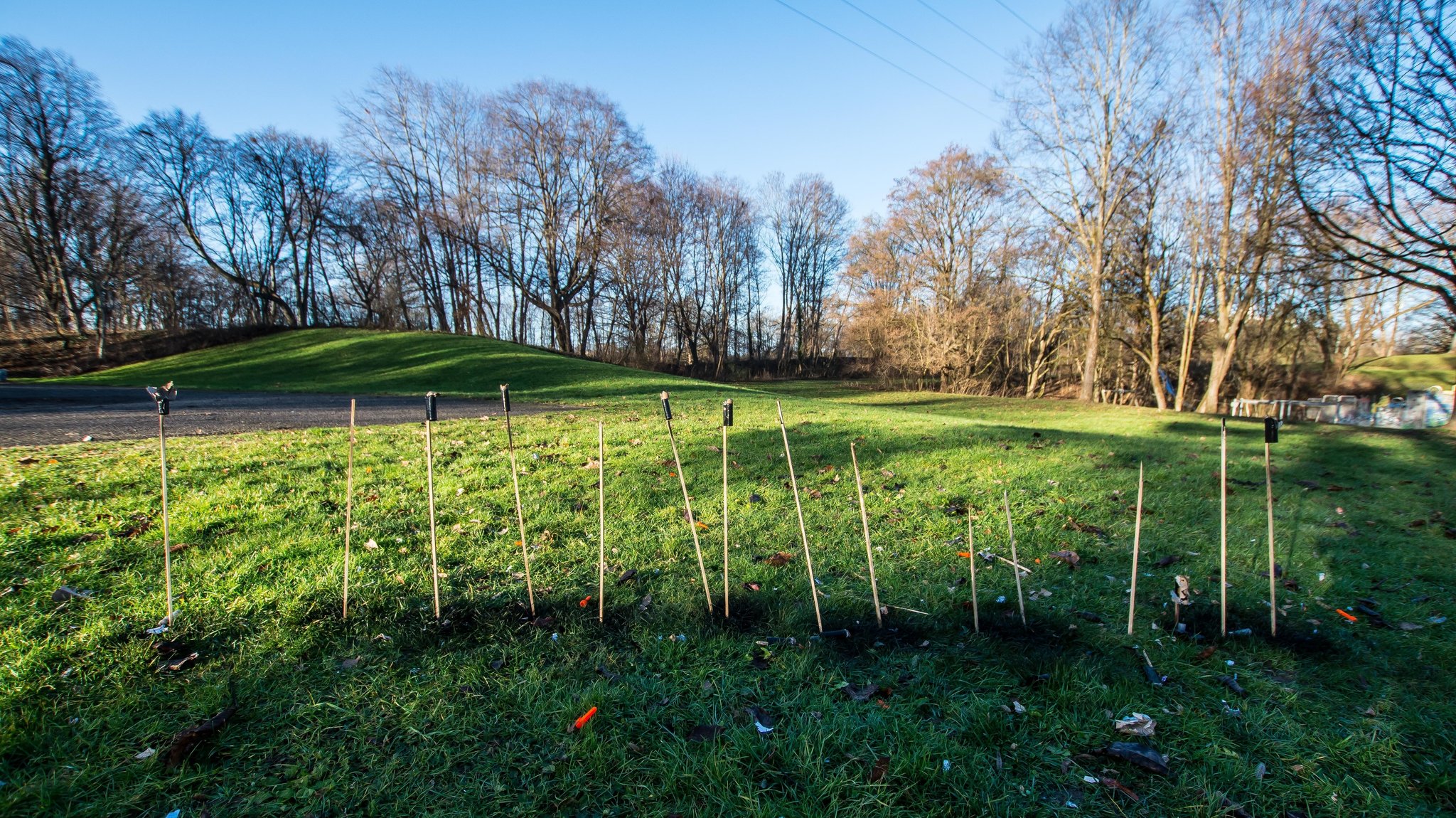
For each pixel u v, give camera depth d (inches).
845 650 129.1
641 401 658.8
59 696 106.5
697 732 102.3
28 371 1274.6
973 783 92.0
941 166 1302.9
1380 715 111.7
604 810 86.4
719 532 197.9
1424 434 515.5
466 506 212.8
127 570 151.2
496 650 125.1
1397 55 511.2
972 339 1301.7
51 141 1362.0
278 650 123.3
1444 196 519.5
